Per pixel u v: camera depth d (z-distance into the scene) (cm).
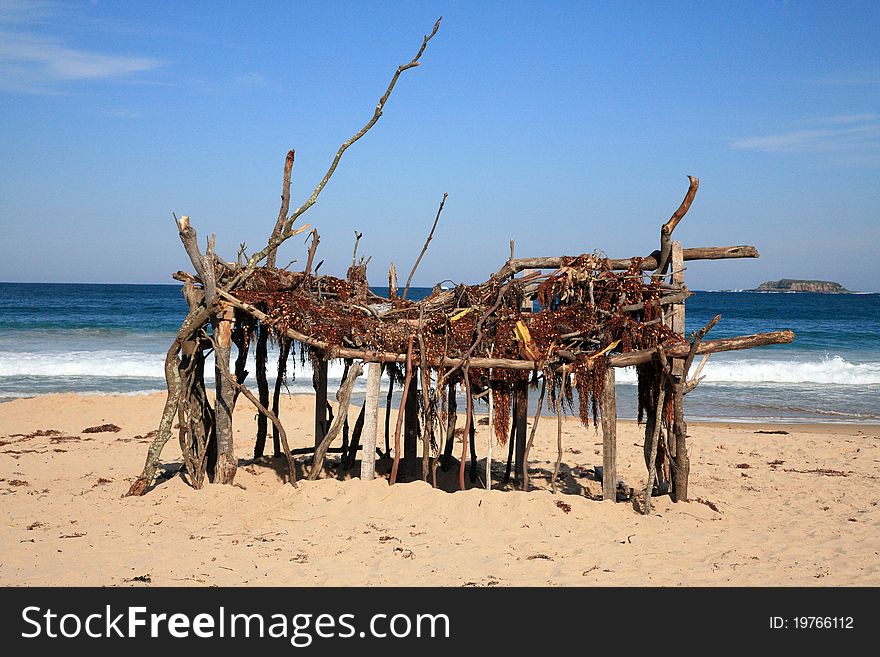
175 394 1048
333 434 1070
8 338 3666
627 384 2691
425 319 1069
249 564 805
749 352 3675
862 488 1238
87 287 12669
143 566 791
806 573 813
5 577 755
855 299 11038
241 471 1155
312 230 1087
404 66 1008
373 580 766
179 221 1019
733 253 1054
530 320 1041
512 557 841
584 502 1001
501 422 1053
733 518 1031
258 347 1204
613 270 1060
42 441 1529
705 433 1805
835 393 2616
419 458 1265
